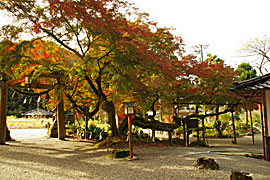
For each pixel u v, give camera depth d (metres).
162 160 6.87
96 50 9.74
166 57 9.33
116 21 8.08
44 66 10.66
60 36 10.20
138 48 7.93
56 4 7.67
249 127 20.58
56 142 12.09
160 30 9.65
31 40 9.67
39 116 35.59
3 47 8.83
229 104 12.41
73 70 9.05
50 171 5.71
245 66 27.31
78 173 5.54
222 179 5.02
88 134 12.85
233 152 9.34
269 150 7.76
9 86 11.53
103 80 10.96
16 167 6.12
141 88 10.08
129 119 7.26
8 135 12.94
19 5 8.43
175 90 11.16
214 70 10.80
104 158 7.30
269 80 8.16
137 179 5.05
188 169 5.81
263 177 5.38
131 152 7.12
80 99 13.59
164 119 19.11
